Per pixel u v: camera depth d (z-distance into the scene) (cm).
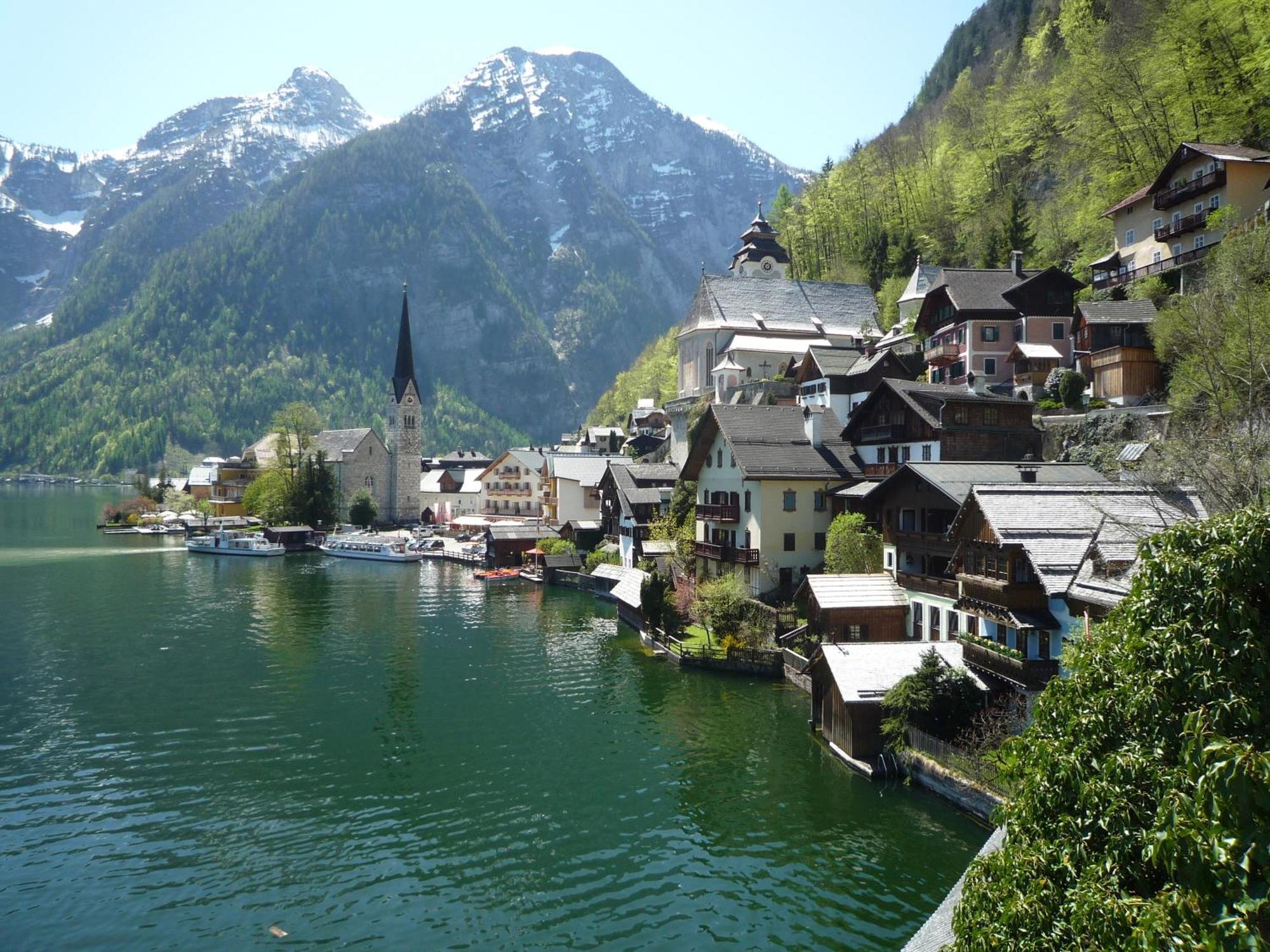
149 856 2866
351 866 2800
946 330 7894
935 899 2530
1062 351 7356
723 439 6519
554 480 11412
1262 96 6981
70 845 2938
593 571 8744
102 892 2638
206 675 5178
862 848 2838
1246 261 4631
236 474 16988
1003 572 3322
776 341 11562
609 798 3319
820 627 4784
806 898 2564
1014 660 3114
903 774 3356
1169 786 1043
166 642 6116
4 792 3391
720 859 2806
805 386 8475
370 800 3325
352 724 4241
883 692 3466
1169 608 1138
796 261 15988
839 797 3225
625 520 8631
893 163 14938
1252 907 901
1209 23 7469
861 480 5897
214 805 3269
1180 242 6644
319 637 6325
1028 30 15325
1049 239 9875
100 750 3869
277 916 2508
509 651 5856
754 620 5341
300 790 3416
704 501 6938
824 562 5766
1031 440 5359
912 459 5581
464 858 2858
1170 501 3341
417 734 4088
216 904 2569
